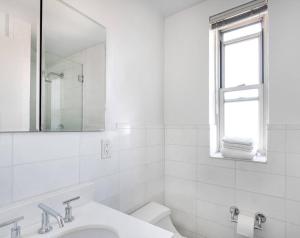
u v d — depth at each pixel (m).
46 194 0.91
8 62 0.80
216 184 1.55
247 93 1.61
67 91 1.03
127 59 1.43
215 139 1.70
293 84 1.25
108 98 1.27
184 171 1.72
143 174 1.57
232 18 1.52
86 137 1.12
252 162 1.39
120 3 1.37
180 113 1.76
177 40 1.80
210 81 1.63
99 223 0.87
